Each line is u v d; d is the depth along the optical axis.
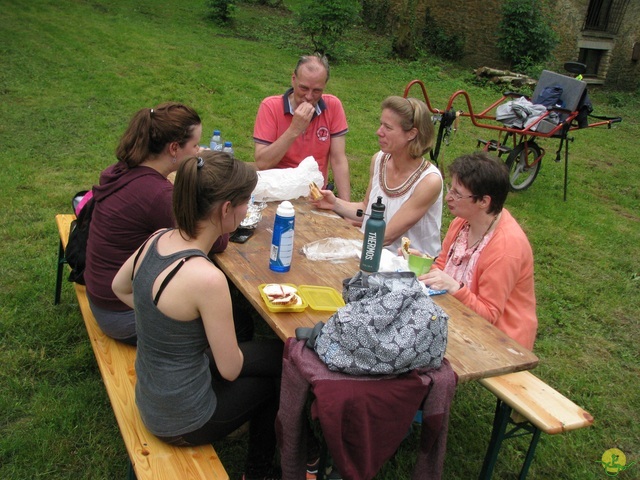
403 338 1.65
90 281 2.36
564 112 6.27
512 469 2.61
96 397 2.71
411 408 1.70
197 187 1.69
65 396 2.68
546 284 4.47
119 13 12.88
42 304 3.36
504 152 6.43
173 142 2.31
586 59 13.87
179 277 1.69
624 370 3.50
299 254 2.56
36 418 2.54
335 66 11.77
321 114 3.69
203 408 1.87
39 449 2.38
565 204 6.41
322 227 2.90
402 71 12.02
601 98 13.20
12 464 2.31
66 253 2.67
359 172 6.32
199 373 1.84
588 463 2.72
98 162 5.70
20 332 3.09
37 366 2.86
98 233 2.30
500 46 12.82
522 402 2.07
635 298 4.42
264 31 13.59
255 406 2.04
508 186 2.42
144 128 2.28
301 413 1.77
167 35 11.63
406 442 2.66
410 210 3.00
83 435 2.49
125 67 9.08
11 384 2.71
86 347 3.02
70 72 8.48
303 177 3.23
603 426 2.98
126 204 2.25
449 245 2.74
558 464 2.68
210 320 1.73
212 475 1.81
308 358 1.74
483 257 2.44
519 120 6.29
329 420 1.62
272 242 2.34
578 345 3.71
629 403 3.18
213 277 1.70
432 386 1.72
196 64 9.84
